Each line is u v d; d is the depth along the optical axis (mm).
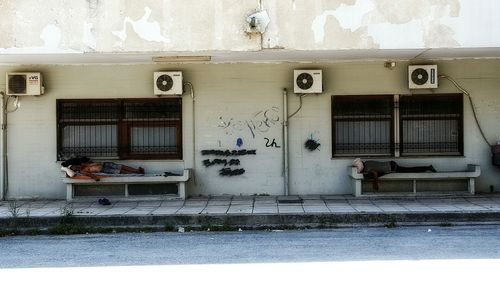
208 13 10062
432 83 11914
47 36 10039
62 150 12352
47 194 12211
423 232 9148
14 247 8414
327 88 12250
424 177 11688
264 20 10047
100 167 11852
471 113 12227
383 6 10125
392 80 12227
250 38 10094
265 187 12328
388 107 12359
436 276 6363
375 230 9445
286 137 12250
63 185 12211
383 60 12172
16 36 10008
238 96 12289
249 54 10914
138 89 12234
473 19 10117
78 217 9898
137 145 12422
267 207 10711
